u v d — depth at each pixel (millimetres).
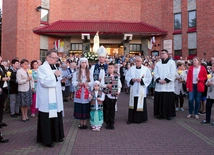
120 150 5242
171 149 5344
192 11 21844
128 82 8062
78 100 6949
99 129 6953
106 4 25609
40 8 22625
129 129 7129
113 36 24125
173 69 8438
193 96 8758
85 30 22156
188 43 21953
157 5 24234
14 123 7844
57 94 5605
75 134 6520
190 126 7527
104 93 7109
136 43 24953
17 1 21875
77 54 23500
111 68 7191
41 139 5555
